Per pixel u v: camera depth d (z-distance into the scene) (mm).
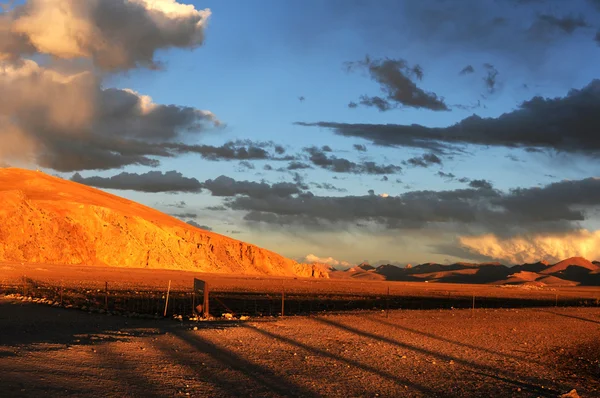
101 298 45250
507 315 44281
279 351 20703
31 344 18156
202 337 22844
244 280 101875
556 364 22797
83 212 121000
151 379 14430
